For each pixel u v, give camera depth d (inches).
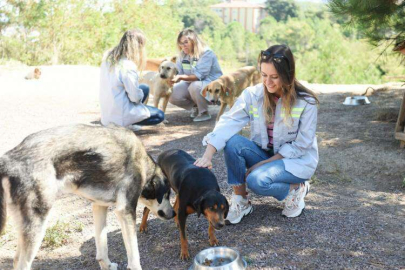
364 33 295.7
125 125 259.8
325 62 1866.4
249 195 181.8
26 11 766.5
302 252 136.1
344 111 327.9
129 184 115.8
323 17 3408.0
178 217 137.8
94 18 887.7
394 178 197.8
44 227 103.9
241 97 156.3
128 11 973.8
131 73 250.5
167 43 972.6
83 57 862.5
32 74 518.3
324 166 213.6
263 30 4416.8
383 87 423.2
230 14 5944.9
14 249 144.9
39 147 103.9
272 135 154.9
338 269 126.4
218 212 131.0
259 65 142.7
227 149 154.0
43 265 133.8
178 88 315.9
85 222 162.7
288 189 154.6
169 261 135.3
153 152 244.4
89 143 109.2
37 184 101.7
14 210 102.2
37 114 344.5
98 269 131.6
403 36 287.1
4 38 768.3
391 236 144.6
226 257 128.3
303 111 147.6
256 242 143.1
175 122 316.8
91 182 110.7
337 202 173.3
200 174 140.7
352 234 146.4
